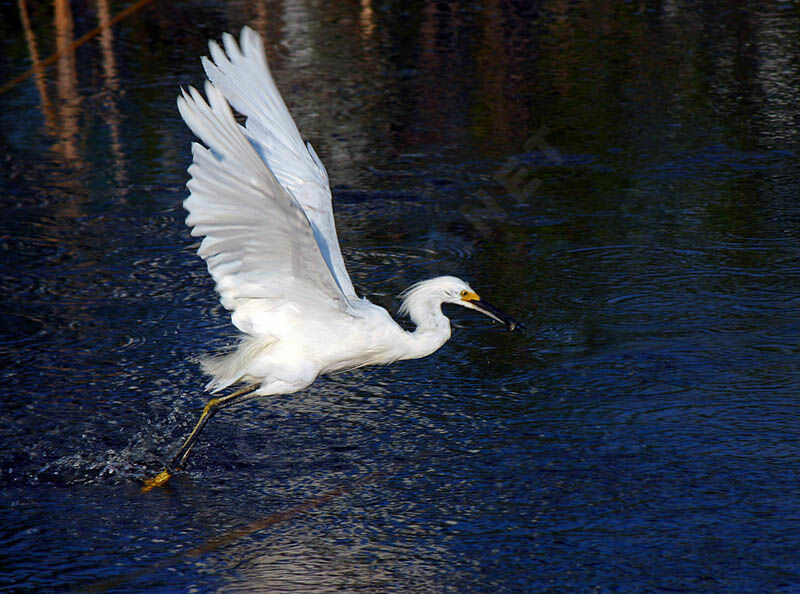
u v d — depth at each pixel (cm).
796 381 1115
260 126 970
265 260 878
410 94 2483
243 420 1078
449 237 1619
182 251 1579
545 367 1179
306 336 955
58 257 1552
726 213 1678
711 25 3166
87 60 2905
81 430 1054
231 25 3325
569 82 2555
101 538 869
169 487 949
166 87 2588
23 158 2048
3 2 3756
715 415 1047
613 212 1705
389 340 981
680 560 812
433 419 1067
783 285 1394
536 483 935
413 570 815
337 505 914
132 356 1227
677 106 2327
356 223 1686
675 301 1353
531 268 1488
